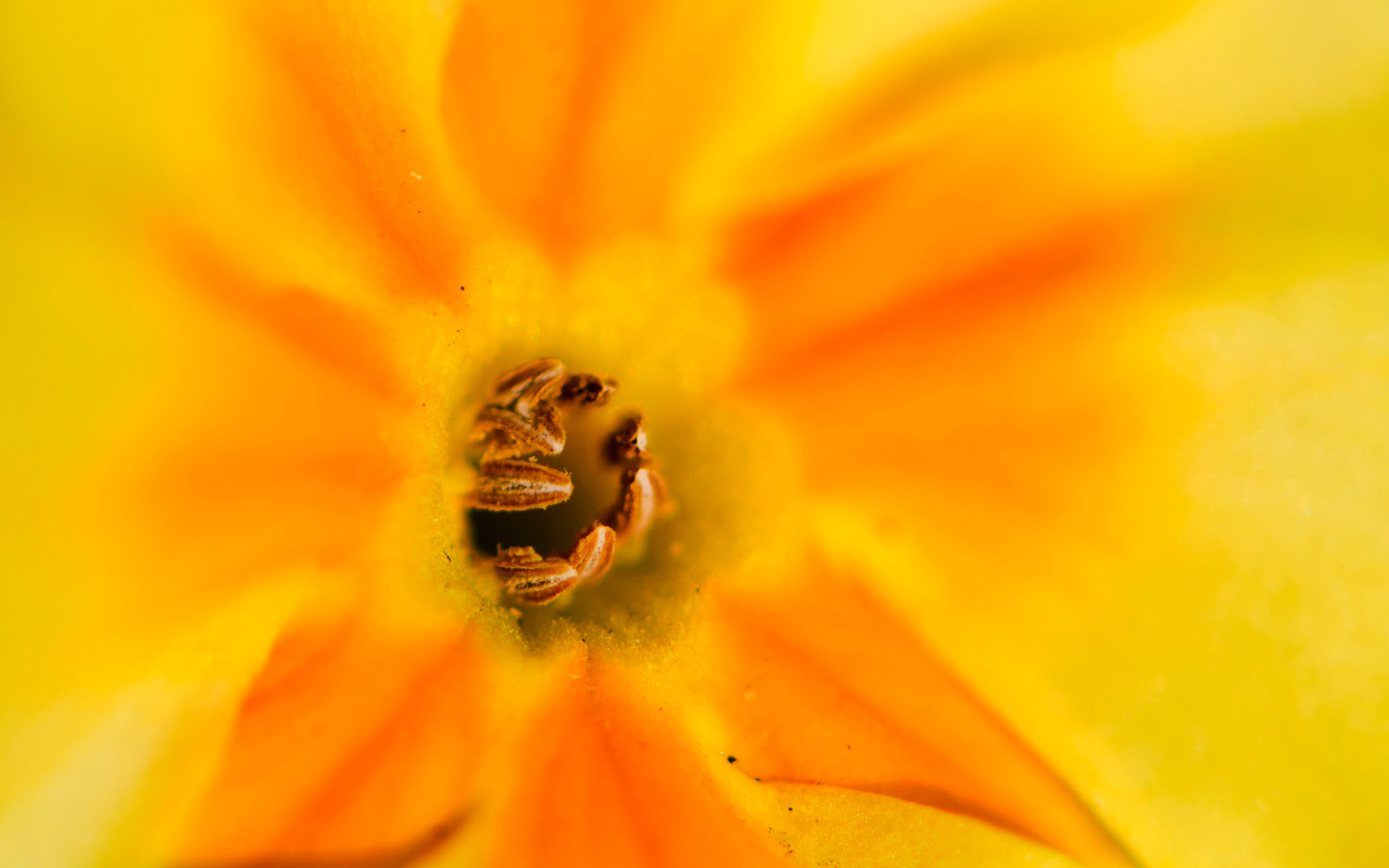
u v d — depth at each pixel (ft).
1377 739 0.18
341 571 0.17
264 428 0.17
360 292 0.17
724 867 0.18
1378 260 0.18
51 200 0.16
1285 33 0.18
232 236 0.17
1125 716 0.18
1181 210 0.18
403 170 0.18
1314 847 0.18
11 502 0.16
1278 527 0.18
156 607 0.16
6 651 0.16
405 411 0.18
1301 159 0.18
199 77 0.16
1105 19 0.18
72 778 0.16
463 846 0.17
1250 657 0.18
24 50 0.16
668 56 0.18
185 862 0.16
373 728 0.17
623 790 0.18
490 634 0.18
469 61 0.18
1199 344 0.18
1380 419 0.18
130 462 0.16
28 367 0.16
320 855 0.17
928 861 0.18
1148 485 0.18
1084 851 0.18
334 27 0.17
